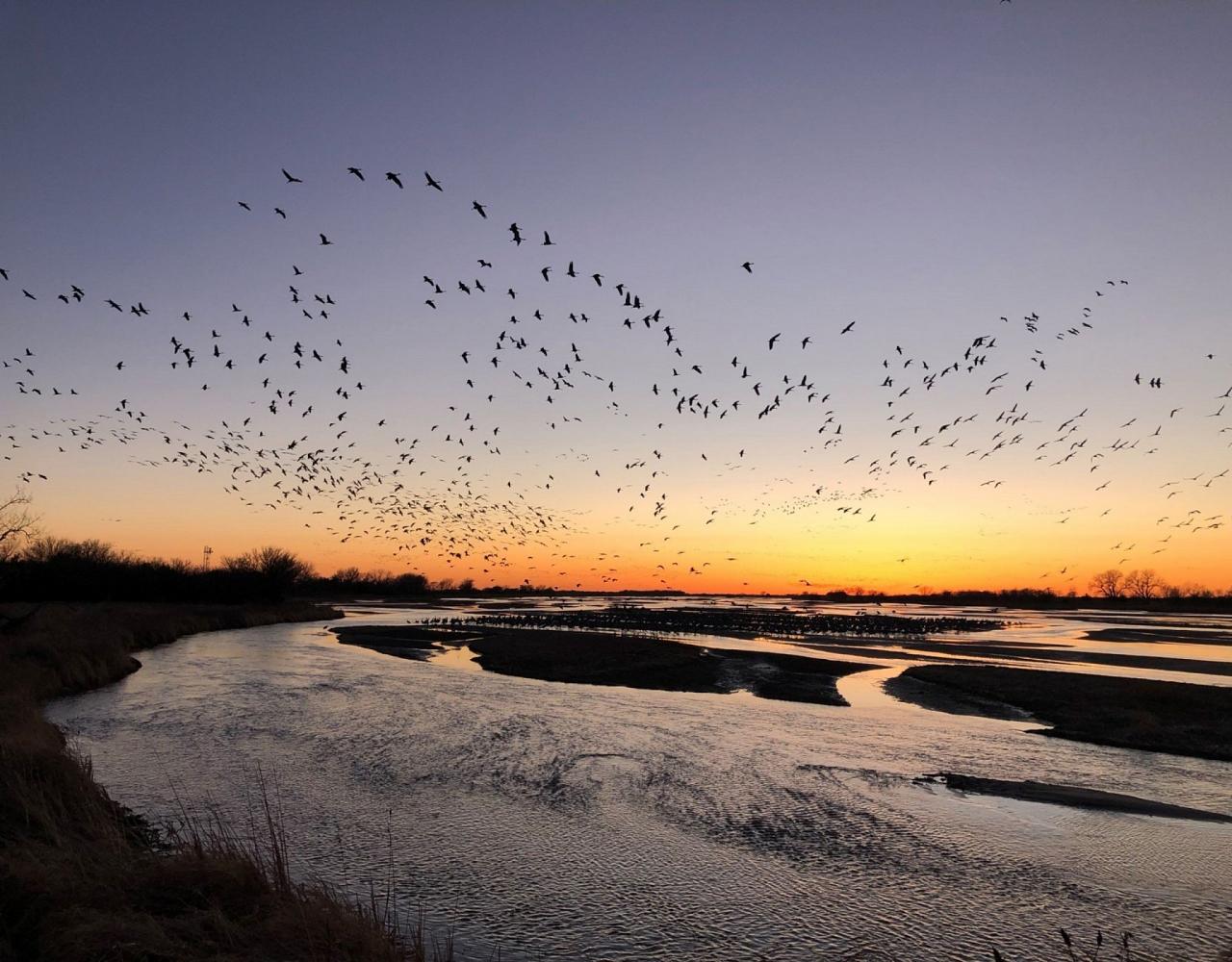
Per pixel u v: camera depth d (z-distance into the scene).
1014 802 17.00
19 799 11.84
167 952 7.70
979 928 11.13
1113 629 84.38
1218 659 48.97
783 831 14.98
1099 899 12.15
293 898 9.44
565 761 19.95
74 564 76.06
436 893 11.98
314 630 64.38
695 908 11.66
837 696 31.88
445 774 18.52
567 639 56.06
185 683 31.92
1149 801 17.19
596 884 12.46
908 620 92.88
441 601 158.00
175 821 14.56
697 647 52.19
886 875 12.95
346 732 22.89
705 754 20.88
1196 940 10.82
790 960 10.22
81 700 27.38
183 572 86.62
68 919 8.24
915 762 20.44
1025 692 31.92
